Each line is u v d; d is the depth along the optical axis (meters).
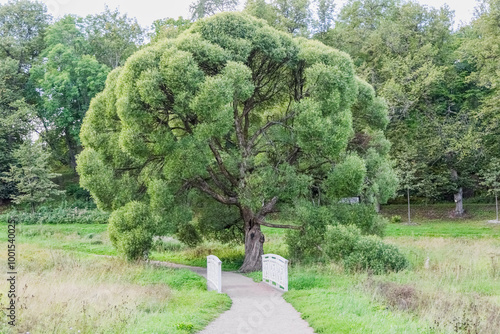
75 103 52.62
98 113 24.38
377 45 49.56
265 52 22.19
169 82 20.39
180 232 28.67
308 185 24.09
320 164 24.86
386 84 46.22
